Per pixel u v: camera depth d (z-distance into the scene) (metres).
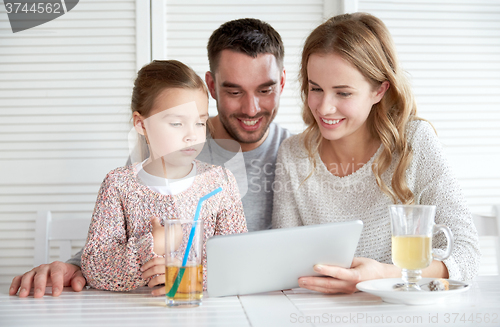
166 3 2.23
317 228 0.98
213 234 1.36
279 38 1.71
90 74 2.23
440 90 2.31
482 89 2.32
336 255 1.03
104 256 1.13
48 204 2.25
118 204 1.28
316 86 1.37
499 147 2.34
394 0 2.27
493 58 2.32
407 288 0.96
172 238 0.93
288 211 1.59
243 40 1.60
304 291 1.08
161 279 1.05
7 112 2.22
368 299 0.98
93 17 2.22
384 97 1.45
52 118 2.24
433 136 1.45
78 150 2.24
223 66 1.63
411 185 1.43
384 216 1.44
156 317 0.84
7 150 2.23
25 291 1.05
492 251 2.33
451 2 2.30
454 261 1.15
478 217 1.72
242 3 2.24
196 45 2.23
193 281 0.92
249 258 0.97
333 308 0.90
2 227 2.24
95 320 0.82
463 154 2.32
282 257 0.99
